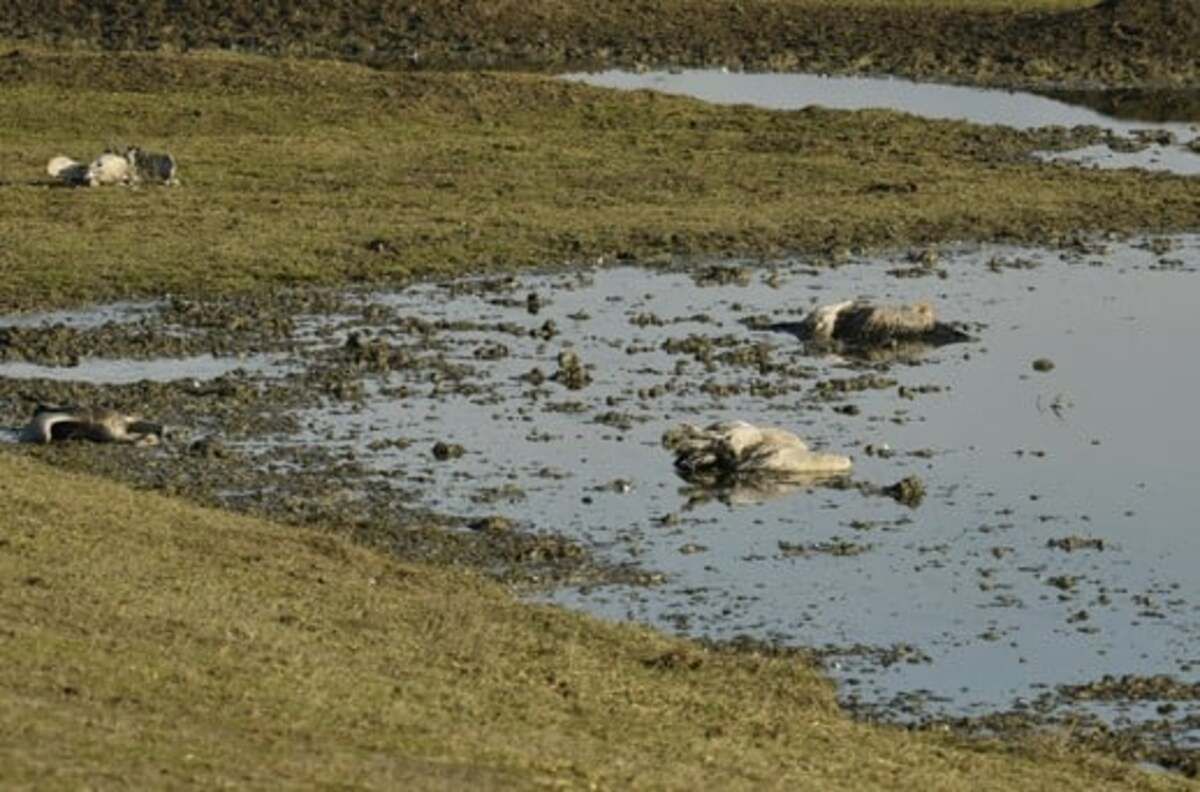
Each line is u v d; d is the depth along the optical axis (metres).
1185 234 197.38
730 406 140.62
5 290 166.88
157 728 72.62
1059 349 158.00
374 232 188.62
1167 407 143.12
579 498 121.00
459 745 75.12
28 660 78.12
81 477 116.44
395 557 109.62
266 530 107.38
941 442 134.00
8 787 64.69
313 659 84.44
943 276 180.62
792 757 81.12
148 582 93.19
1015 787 81.25
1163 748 89.19
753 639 100.94
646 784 73.62
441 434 132.50
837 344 158.12
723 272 179.00
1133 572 111.69
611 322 163.12
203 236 185.00
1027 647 100.94
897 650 100.00
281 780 68.50
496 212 198.25
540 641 93.62
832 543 114.75
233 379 144.12
